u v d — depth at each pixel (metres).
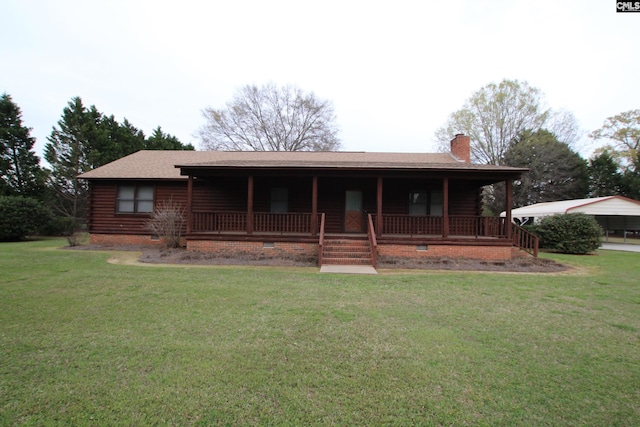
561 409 2.85
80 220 26.72
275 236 11.98
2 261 9.90
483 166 11.89
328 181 14.84
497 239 11.83
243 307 5.59
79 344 4.00
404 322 4.95
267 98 35.59
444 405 2.87
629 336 4.56
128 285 7.04
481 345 4.16
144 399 2.87
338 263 10.76
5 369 3.37
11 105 26.30
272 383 3.17
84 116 27.75
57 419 2.60
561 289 7.38
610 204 19.62
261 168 11.69
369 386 3.15
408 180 14.27
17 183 25.84
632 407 2.90
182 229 14.66
